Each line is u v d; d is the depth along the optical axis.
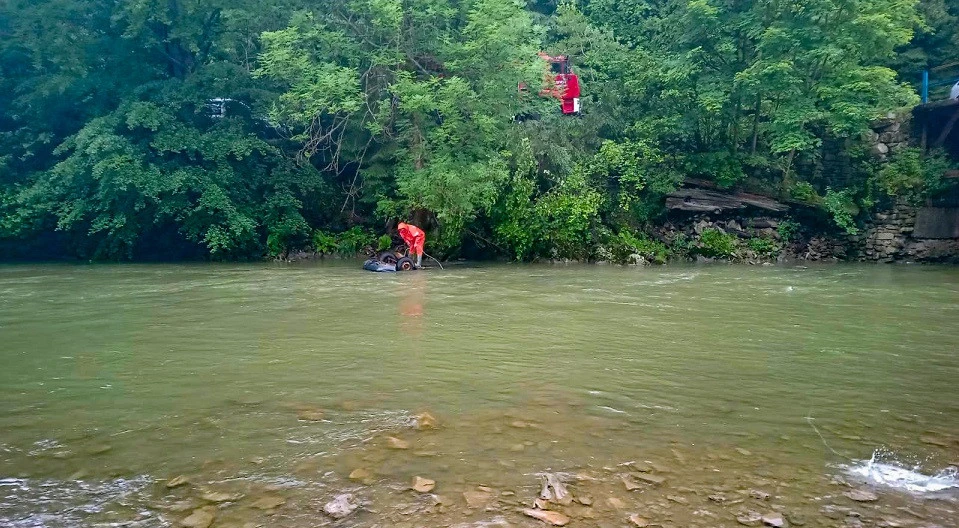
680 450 3.77
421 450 3.72
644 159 20.72
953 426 4.26
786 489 3.25
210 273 15.03
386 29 18.38
